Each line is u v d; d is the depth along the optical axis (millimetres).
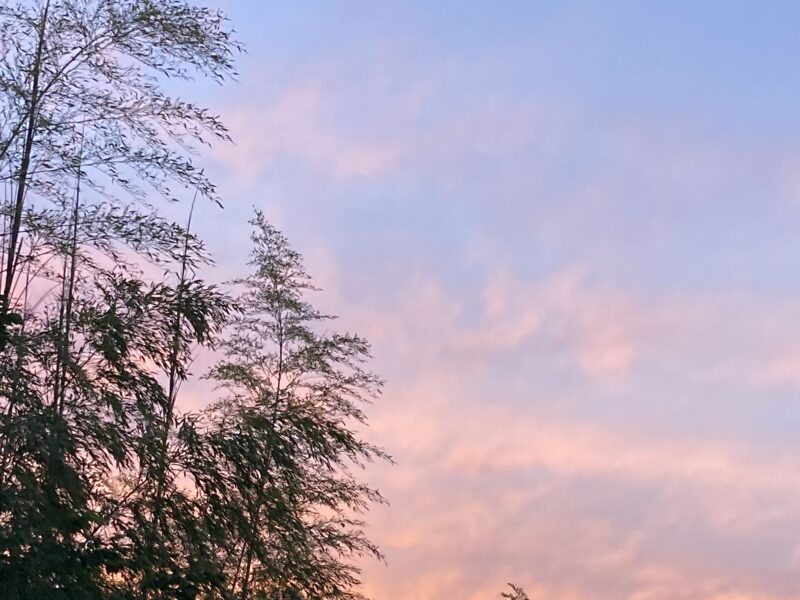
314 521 13039
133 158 9180
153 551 9031
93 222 9000
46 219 8891
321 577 12320
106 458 8859
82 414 8734
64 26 9141
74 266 9109
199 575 9414
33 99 8852
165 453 9359
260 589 11992
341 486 13094
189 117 9523
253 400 12570
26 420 8102
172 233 9227
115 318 8945
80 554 8133
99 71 9258
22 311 8633
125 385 8969
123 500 9359
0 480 7945
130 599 8844
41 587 7770
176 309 9242
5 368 8359
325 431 11602
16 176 8711
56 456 8016
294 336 13219
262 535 11352
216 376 12805
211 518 9820
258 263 13297
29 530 7766
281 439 10680
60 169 8914
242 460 10016
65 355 8688
